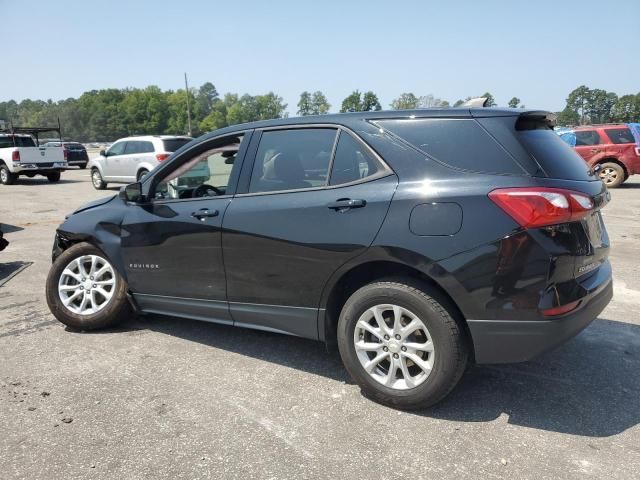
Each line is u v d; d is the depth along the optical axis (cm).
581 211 280
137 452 275
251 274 360
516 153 286
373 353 324
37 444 282
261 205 352
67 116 13950
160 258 407
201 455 272
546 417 305
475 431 291
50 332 451
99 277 450
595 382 348
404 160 308
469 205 283
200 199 387
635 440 281
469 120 302
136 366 380
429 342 298
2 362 388
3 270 679
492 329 283
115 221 434
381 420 304
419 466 261
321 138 342
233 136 384
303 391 341
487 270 278
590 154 1506
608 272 329
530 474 253
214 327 462
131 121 13225
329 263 323
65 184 2028
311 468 261
